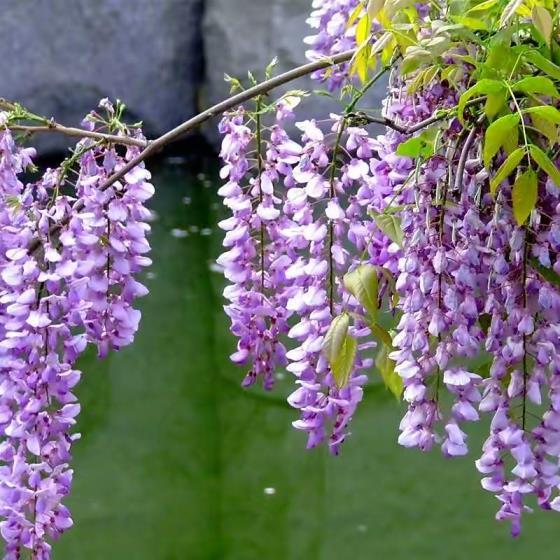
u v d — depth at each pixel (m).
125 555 4.23
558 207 2.10
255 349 2.28
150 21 9.35
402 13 2.22
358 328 2.21
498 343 2.13
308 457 5.05
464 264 2.11
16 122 2.27
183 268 7.02
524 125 2.07
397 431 5.19
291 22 8.88
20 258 2.21
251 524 4.52
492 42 2.08
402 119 2.21
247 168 2.24
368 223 2.21
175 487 4.80
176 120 9.56
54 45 9.30
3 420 2.23
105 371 5.91
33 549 2.23
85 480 4.86
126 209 2.24
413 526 4.41
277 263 2.25
